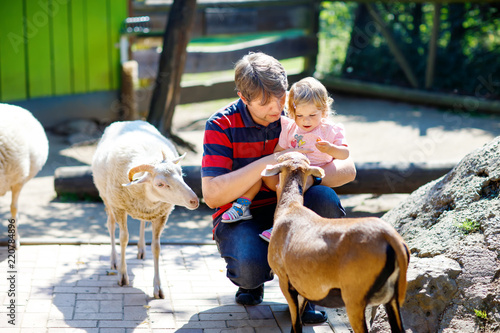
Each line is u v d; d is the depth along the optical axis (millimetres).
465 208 3729
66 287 4168
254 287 3637
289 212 3041
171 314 3818
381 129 10383
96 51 10055
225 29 12219
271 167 3195
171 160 3918
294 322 3094
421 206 4074
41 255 4781
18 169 4777
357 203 6797
